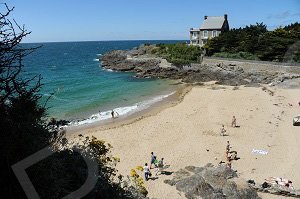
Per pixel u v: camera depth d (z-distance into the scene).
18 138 4.38
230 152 24.00
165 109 38.97
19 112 4.64
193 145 26.22
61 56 146.50
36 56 145.25
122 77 67.62
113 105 42.34
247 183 16.81
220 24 85.06
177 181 18.94
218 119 33.72
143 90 52.44
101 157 7.11
